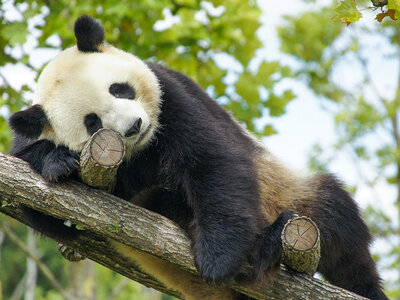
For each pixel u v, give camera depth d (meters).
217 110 11.22
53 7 16.98
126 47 17.92
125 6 16.86
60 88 9.62
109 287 29.73
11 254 29.73
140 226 8.77
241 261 9.00
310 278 9.04
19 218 9.89
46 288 29.53
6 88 16.80
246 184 9.52
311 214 11.27
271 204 11.27
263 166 11.34
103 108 9.47
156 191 10.62
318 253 8.74
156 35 17.92
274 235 9.12
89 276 17.86
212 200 9.32
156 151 10.29
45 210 8.64
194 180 9.54
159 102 10.11
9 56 16.80
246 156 10.01
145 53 17.70
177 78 11.11
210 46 19.31
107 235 8.74
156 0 17.28
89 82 9.56
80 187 8.80
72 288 17.59
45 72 9.98
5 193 8.54
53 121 9.62
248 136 11.88
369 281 11.17
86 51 10.32
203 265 8.91
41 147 9.54
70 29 17.38
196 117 9.94
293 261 8.77
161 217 9.03
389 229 25.64
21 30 16.06
